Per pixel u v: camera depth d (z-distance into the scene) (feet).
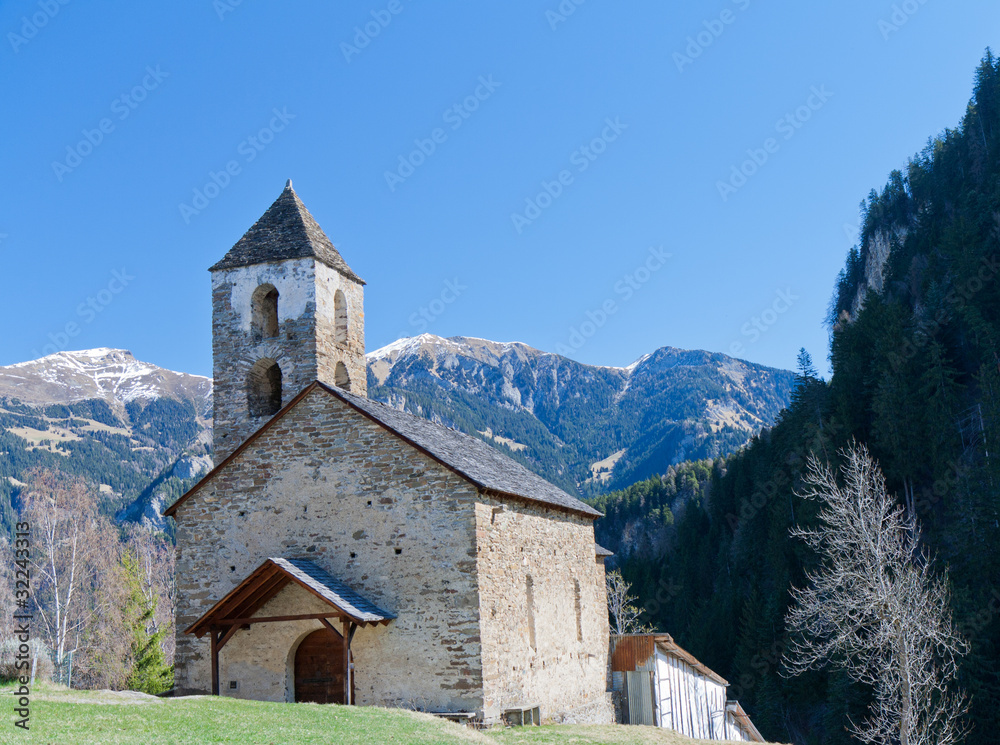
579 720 92.17
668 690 107.86
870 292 251.80
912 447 192.54
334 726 57.31
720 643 215.31
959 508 166.30
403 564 75.66
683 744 76.43
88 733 48.39
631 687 104.22
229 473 83.35
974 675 125.70
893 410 195.62
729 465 329.52
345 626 70.85
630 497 455.63
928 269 262.26
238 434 94.32
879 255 364.38
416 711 71.26
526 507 85.81
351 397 84.07
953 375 199.62
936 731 104.99
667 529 362.53
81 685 154.61
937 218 311.27
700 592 270.46
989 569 149.28
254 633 78.38
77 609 148.97
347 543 77.82
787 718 169.99
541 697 83.10
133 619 145.79
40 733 47.21
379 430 79.00
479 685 71.72
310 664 78.02
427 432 88.99
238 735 51.60
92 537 149.79
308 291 94.79
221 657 79.05
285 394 93.50
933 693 113.91
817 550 161.58
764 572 227.61
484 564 74.95
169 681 142.10
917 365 208.64
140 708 59.11
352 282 103.50
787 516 207.82
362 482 78.59
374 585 76.13
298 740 51.55
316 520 79.41
